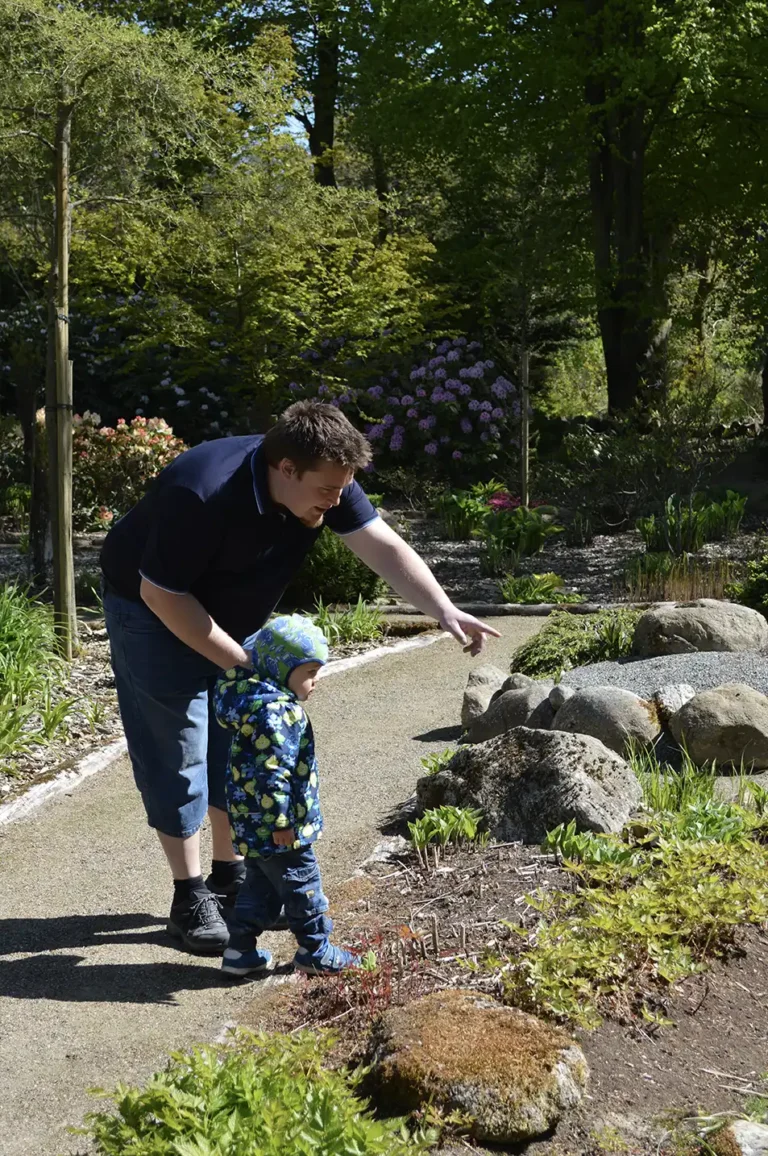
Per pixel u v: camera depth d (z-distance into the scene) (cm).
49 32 780
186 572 316
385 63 1858
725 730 508
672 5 1609
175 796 349
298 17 2295
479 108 1730
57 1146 251
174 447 1568
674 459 1544
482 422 2008
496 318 2023
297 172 1358
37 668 701
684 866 355
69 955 352
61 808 503
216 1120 227
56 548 790
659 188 1916
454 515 1533
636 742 520
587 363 3472
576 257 1859
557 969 299
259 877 335
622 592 1118
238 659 323
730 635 670
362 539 350
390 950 332
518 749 441
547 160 1817
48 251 917
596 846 384
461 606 1055
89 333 2205
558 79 1630
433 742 587
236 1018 308
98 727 624
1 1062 287
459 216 2230
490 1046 261
